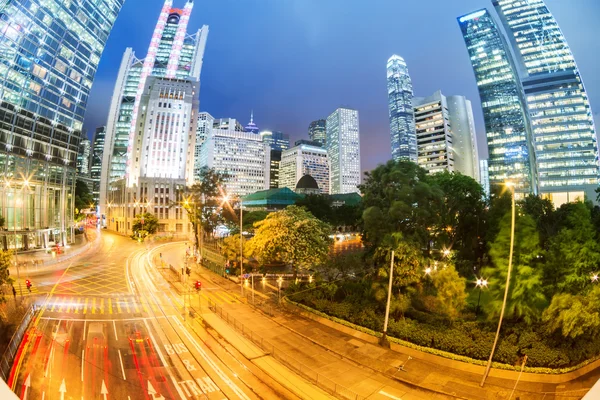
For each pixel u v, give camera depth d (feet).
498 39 599.98
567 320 72.18
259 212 272.92
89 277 166.91
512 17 545.44
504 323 84.64
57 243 265.13
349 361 78.79
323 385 68.18
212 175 258.78
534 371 69.67
